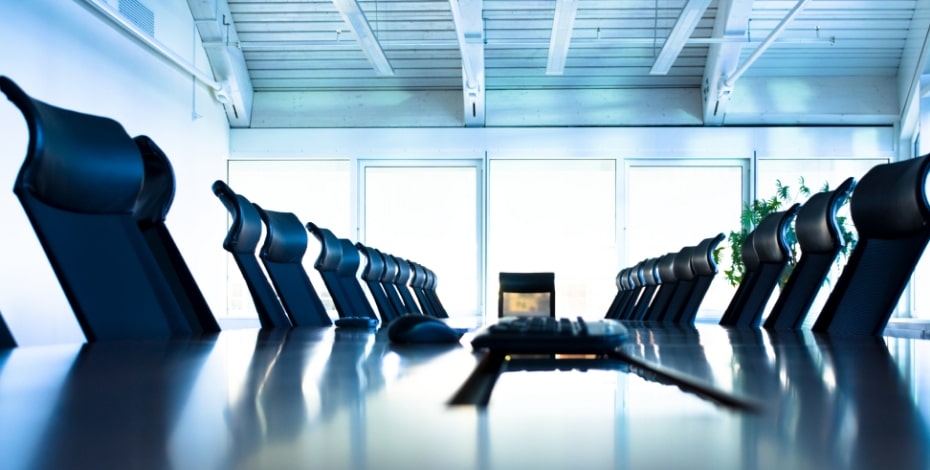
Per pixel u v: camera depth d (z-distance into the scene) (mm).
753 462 354
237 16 11391
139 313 1779
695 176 12531
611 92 12336
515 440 411
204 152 11344
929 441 406
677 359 1014
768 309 11227
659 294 7438
